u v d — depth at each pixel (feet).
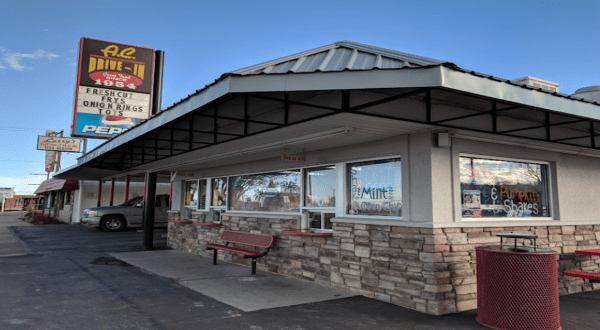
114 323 16.55
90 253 38.52
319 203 26.55
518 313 15.79
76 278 25.80
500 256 16.25
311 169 27.53
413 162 20.24
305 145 23.90
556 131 23.04
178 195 44.57
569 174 25.03
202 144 27.43
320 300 20.80
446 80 12.74
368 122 17.78
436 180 19.43
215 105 18.97
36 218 89.45
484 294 16.66
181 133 27.43
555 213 24.07
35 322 16.51
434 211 19.12
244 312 18.49
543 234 22.79
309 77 13.62
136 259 34.78
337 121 17.58
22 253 38.47
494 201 21.95
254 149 25.86
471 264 19.60
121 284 24.17
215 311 18.58
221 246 31.94
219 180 38.42
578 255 24.21
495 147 21.91
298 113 18.11
